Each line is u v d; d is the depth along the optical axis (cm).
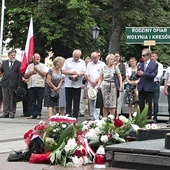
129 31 1734
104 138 723
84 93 1658
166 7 3278
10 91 1652
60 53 3375
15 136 1092
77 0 3114
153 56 1474
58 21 3194
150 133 729
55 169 636
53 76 1310
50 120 775
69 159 678
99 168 625
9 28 3397
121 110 1648
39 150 756
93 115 1340
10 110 1656
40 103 1627
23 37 3394
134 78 1494
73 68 1355
